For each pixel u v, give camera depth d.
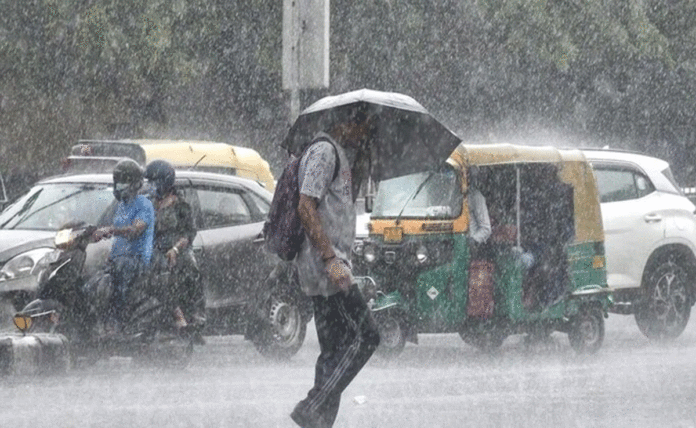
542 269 30.14
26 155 55.25
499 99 68.25
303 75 35.62
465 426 18.67
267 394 22.17
